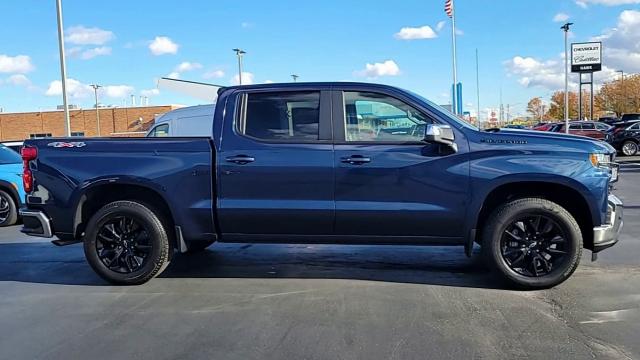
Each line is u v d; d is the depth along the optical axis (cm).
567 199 569
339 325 471
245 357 411
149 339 450
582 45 4575
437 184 551
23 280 648
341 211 562
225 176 579
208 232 593
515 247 557
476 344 425
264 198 574
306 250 774
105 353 423
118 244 610
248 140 579
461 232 558
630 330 448
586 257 695
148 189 605
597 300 523
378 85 572
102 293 586
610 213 552
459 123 562
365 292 566
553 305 512
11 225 1087
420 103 564
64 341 450
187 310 521
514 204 550
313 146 567
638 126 2834
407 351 414
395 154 555
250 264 698
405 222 559
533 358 399
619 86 7912
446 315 491
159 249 602
